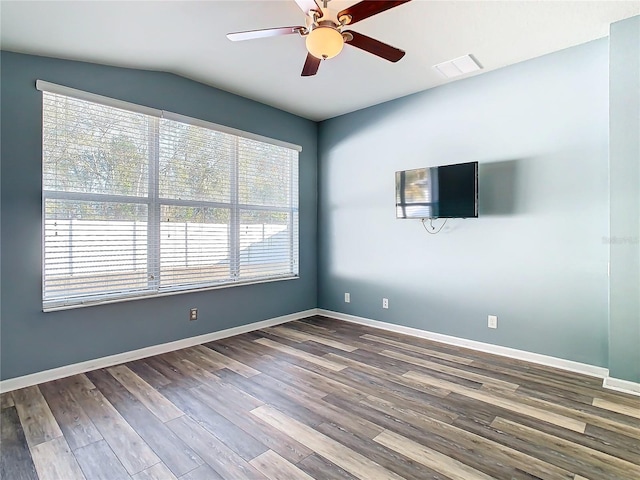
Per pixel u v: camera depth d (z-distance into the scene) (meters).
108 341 3.00
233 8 2.22
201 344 3.58
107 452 1.84
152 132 3.24
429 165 3.71
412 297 3.90
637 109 2.46
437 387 2.60
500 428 2.06
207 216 3.66
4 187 2.51
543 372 2.85
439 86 3.62
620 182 2.53
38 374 2.66
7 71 2.51
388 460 1.77
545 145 3.00
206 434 2.00
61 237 2.76
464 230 3.49
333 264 4.70
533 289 3.08
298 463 1.75
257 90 3.74
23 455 1.81
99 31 2.40
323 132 4.79
